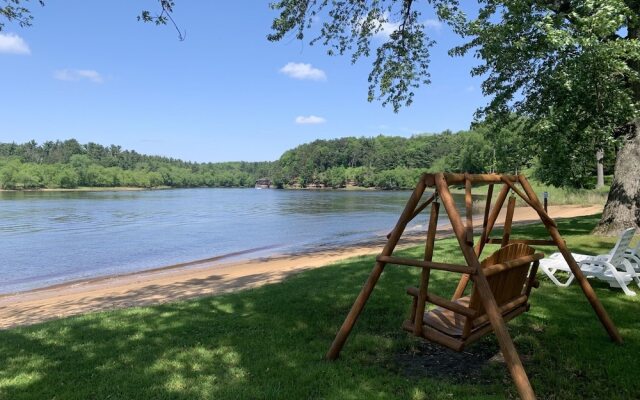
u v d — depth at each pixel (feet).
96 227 113.50
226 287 33.86
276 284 27.55
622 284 20.81
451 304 11.87
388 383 12.55
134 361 14.92
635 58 32.60
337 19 45.80
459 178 13.17
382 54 48.96
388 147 592.19
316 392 12.14
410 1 44.88
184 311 21.56
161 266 58.23
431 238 12.79
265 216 148.05
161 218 141.38
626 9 30.76
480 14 39.04
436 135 563.89
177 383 13.01
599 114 35.60
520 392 10.16
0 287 47.34
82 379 13.67
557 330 16.16
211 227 113.09
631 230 21.74
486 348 15.12
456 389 12.02
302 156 618.85
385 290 22.70
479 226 70.79
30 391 12.95
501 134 48.08
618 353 13.98
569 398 11.50
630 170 38.19
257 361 14.40
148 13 18.15
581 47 31.73
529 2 34.47
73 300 34.91
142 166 582.76
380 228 104.22
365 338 15.99
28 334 19.29
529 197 15.93
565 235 40.86
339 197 317.63
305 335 16.83
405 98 49.60
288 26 39.96
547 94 38.96
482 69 43.55
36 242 85.05
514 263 12.55
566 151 38.58
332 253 56.29
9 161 439.22
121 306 29.84
